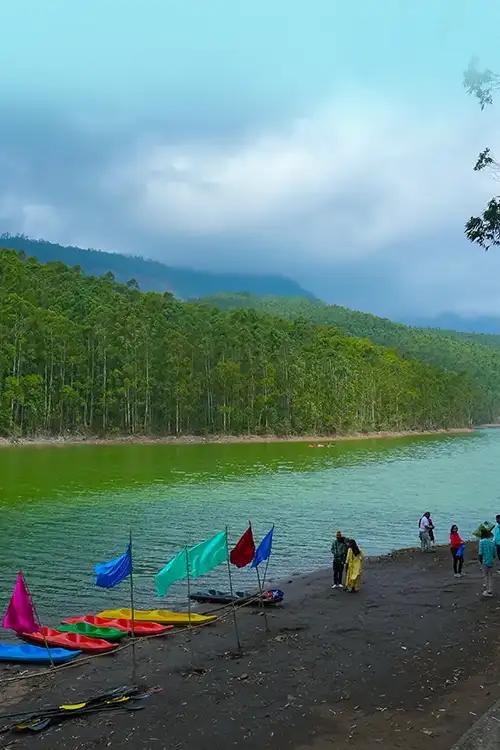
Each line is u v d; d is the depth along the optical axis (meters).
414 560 28.30
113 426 126.75
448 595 21.84
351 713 12.20
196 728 11.74
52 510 42.12
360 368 170.12
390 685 13.63
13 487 52.72
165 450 102.12
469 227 19.27
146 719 12.25
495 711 10.21
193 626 18.97
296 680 14.12
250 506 45.41
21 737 11.70
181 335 137.38
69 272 183.00
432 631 17.73
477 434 182.38
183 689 13.78
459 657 15.39
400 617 19.28
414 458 93.00
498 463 84.62
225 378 135.88
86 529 35.88
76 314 143.38
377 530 37.53
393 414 174.75
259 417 139.88
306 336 187.38
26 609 14.21
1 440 105.50
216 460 84.62
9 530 35.28
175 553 30.38
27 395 114.69
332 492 53.53
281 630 18.27
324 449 111.12
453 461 87.88
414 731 11.23
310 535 35.69
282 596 21.64
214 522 38.91
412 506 46.34
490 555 21.36
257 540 34.09
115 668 15.49
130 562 15.85
